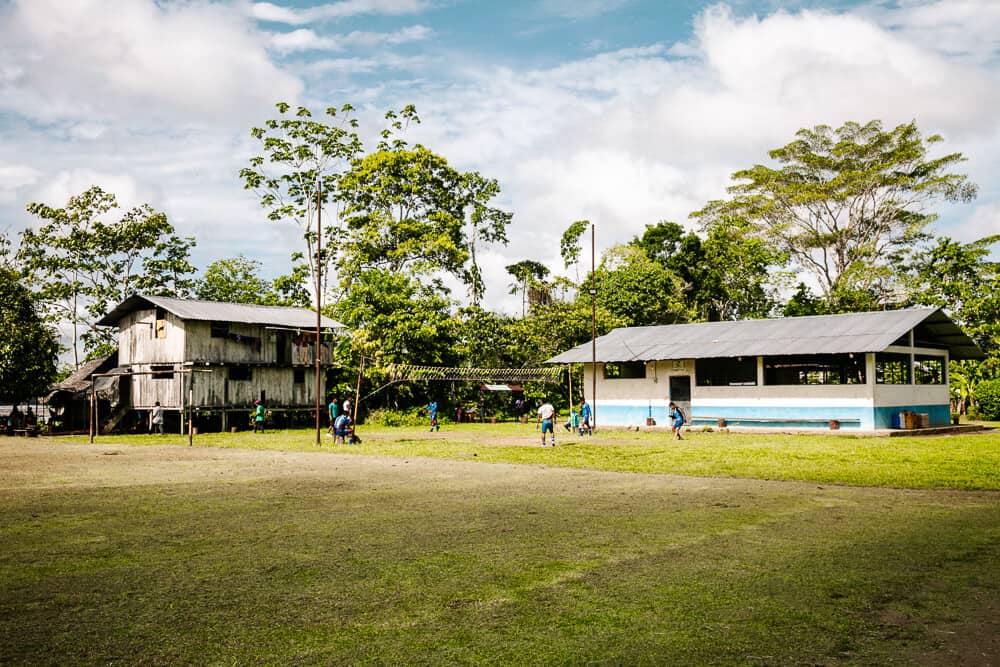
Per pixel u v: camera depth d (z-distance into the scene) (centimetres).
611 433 3066
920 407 3083
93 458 2080
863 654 512
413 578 709
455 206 5497
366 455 2100
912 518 1012
